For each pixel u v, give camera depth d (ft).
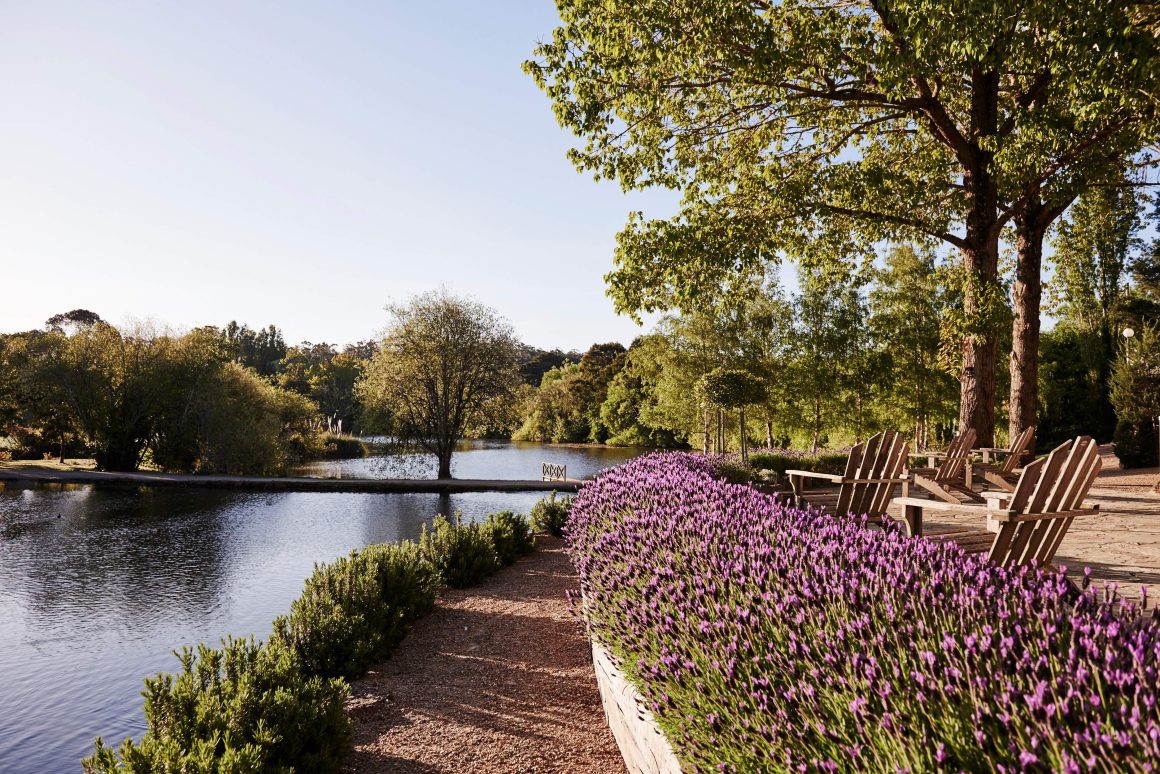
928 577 7.95
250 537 59.06
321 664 19.07
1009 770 4.17
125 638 31.45
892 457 17.53
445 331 111.86
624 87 38.45
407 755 13.89
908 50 32.07
